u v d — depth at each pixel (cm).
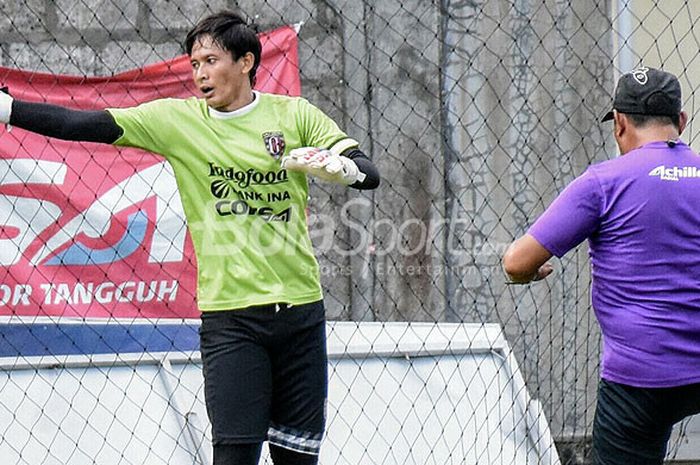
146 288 2328
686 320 1416
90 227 2300
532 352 2659
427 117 2648
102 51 2552
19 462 1722
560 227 1436
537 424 2050
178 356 1916
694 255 1422
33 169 2267
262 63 2400
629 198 1427
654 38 2584
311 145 1507
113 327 2181
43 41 2530
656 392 1423
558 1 2669
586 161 2686
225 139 1488
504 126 2666
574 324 2677
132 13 2562
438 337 2116
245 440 1454
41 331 2158
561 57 2675
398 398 1986
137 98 2322
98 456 1770
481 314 2659
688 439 2689
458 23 2644
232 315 1469
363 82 2625
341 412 1936
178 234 2345
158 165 2342
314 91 2608
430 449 1955
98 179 2308
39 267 2269
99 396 1822
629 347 1430
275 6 2595
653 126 1479
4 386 1773
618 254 1436
